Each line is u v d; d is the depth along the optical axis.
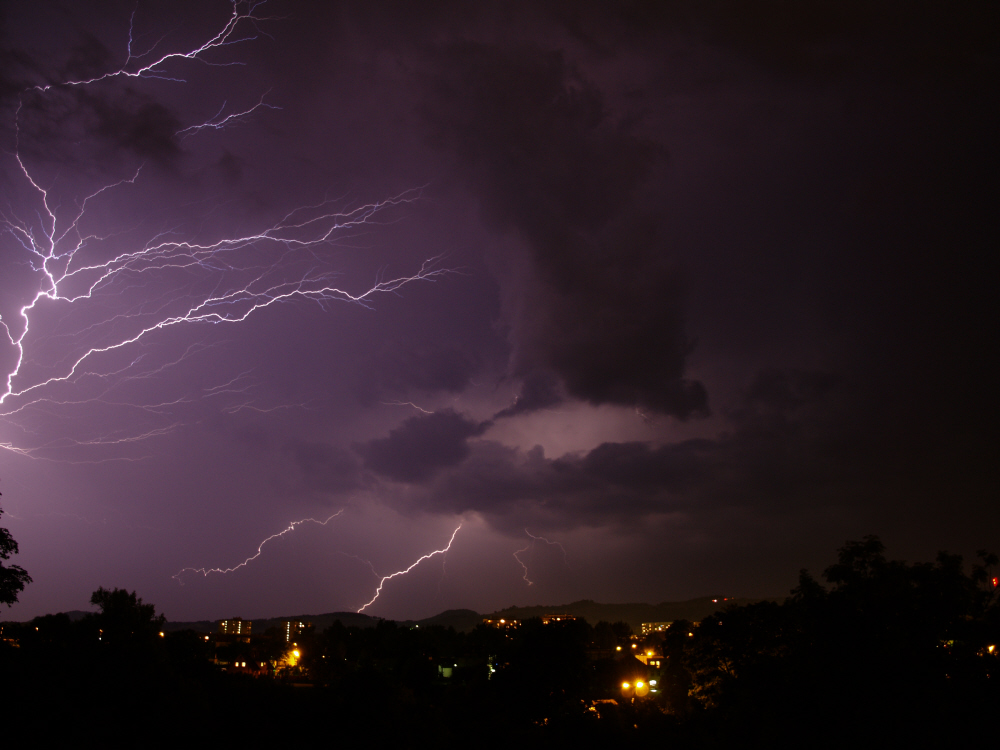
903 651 15.08
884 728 14.36
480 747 31.19
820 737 15.08
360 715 25.09
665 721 33.56
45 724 19.50
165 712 23.50
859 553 17.41
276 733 24.55
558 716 36.12
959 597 15.94
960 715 14.15
